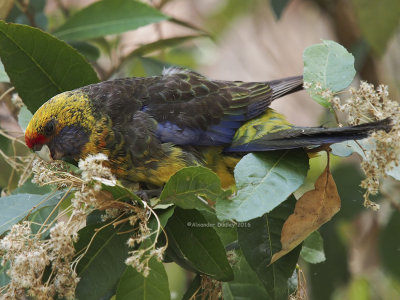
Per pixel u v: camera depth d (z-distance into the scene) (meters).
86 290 5.21
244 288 5.93
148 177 6.57
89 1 11.05
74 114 6.46
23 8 8.16
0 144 7.25
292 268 5.41
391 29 9.14
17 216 5.45
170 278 10.14
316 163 10.42
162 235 5.36
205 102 6.56
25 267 4.81
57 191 5.70
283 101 14.24
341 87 5.64
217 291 5.65
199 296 5.78
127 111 6.50
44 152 6.53
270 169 5.38
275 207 5.41
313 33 14.41
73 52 6.28
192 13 14.72
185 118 6.47
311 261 6.49
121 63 8.70
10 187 7.58
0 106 8.20
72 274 4.96
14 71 6.20
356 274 9.71
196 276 5.68
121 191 5.18
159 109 6.51
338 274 8.66
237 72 14.66
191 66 12.53
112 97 6.54
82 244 5.31
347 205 8.64
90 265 5.27
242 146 6.41
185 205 5.25
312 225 5.34
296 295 5.79
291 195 5.61
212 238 5.20
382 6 9.02
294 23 14.53
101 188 5.14
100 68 9.25
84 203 5.13
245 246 5.40
